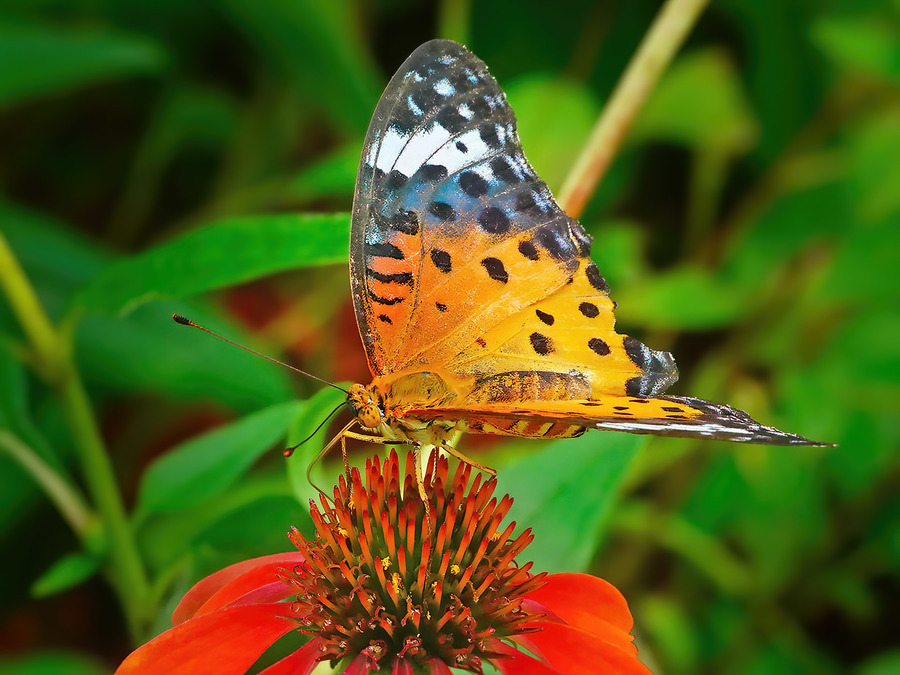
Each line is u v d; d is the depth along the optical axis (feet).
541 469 1.43
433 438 1.40
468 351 1.41
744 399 1.71
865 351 1.68
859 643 1.71
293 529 1.38
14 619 1.66
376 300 1.42
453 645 1.37
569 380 1.41
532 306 1.42
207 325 1.53
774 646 1.68
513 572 1.39
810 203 1.75
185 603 1.40
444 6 1.66
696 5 1.50
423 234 1.41
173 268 1.41
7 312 1.59
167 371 1.52
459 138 1.42
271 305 1.72
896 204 1.73
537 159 1.63
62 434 1.62
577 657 1.36
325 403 1.39
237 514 1.46
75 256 1.62
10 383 1.47
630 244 1.69
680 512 1.69
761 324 1.73
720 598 1.70
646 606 1.67
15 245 1.61
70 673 1.50
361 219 1.41
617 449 1.42
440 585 1.37
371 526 1.39
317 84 1.69
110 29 1.76
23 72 1.57
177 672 1.35
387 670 1.37
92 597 1.68
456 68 1.42
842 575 1.69
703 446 1.68
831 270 1.70
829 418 1.67
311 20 1.66
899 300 1.69
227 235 1.40
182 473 1.44
